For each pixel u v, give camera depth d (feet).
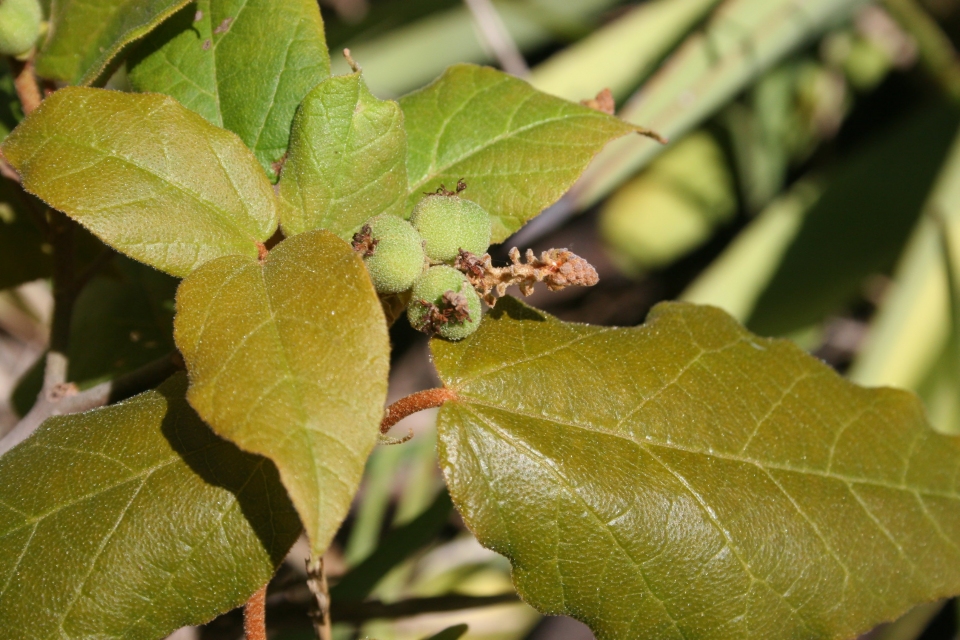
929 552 0.92
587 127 0.91
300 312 0.81
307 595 1.08
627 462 0.88
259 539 0.84
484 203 0.91
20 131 0.85
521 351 0.89
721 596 0.88
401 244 0.84
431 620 1.42
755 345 0.93
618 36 1.59
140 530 0.84
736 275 1.66
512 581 0.87
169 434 0.85
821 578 0.89
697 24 1.56
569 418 0.88
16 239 1.00
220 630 1.05
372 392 0.80
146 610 0.84
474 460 0.87
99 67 0.88
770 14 1.46
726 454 0.89
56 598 0.84
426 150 0.91
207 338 0.81
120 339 1.04
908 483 0.93
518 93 0.92
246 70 0.89
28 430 0.94
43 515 0.84
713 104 1.47
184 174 0.85
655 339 0.91
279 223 0.87
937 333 1.43
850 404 0.93
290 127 0.89
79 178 0.85
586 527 0.87
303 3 0.89
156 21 0.87
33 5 0.90
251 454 0.85
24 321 1.58
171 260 0.85
